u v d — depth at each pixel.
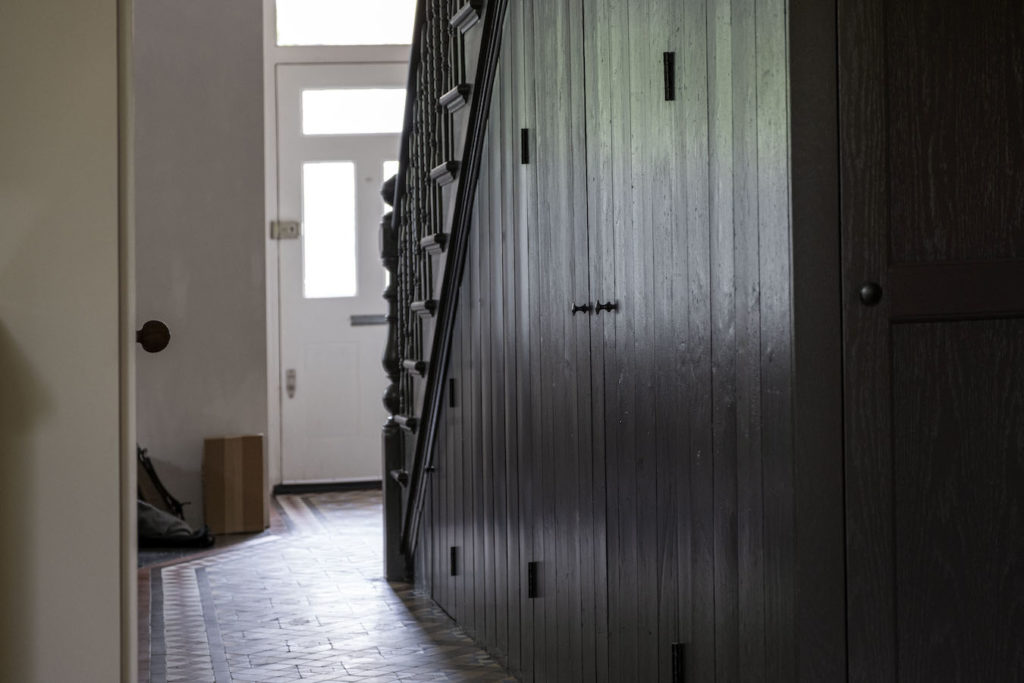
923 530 2.29
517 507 3.98
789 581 2.26
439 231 4.75
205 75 7.59
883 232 2.27
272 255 8.93
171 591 5.58
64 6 2.01
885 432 2.27
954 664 2.31
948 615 2.31
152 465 7.38
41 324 2.01
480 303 4.37
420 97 5.08
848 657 2.26
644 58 2.87
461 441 4.69
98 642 2.02
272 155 8.96
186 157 7.56
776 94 2.28
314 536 7.05
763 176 2.33
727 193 2.48
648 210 2.87
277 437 8.91
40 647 2.01
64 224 2.02
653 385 2.87
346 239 9.02
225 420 7.53
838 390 2.25
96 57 2.02
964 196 2.30
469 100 4.30
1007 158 2.32
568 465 3.48
